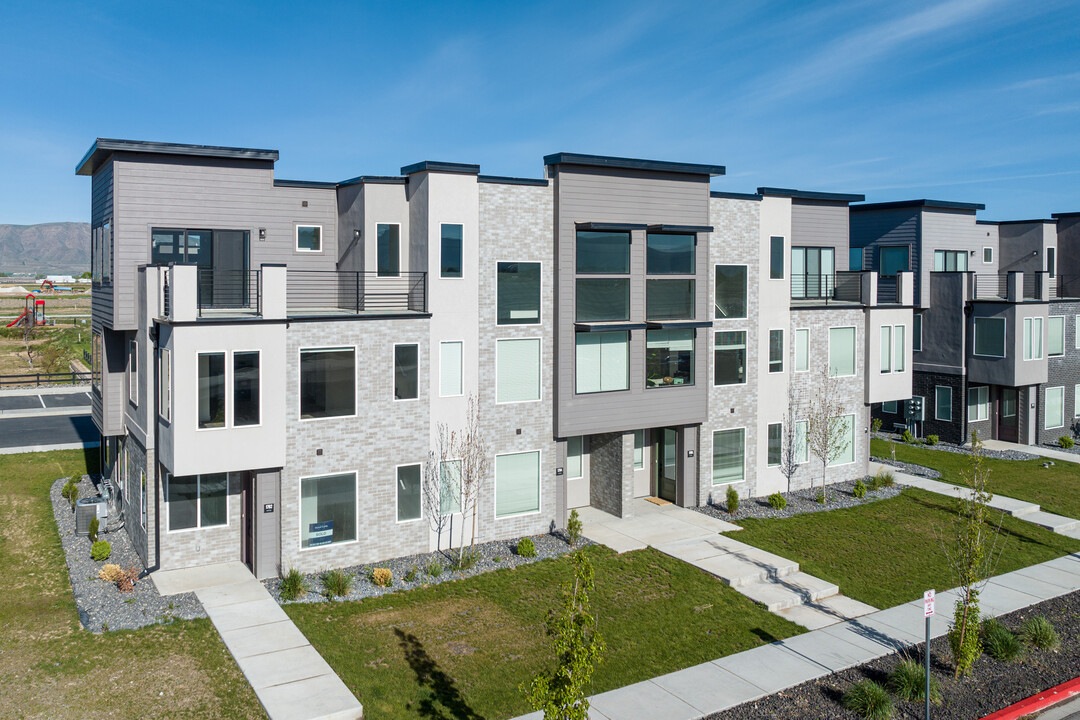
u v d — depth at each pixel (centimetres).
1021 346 3381
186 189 2003
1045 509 2620
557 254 2223
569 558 2077
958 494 2759
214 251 2053
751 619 1753
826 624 1745
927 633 1351
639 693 1424
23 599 1738
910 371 3064
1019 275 3350
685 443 2552
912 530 2378
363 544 1997
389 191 2141
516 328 2200
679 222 2422
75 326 8188
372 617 1695
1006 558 2186
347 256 2241
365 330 1969
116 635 1565
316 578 1900
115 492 2366
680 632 1678
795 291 3009
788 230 2725
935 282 3581
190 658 1478
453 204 2083
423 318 2050
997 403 3656
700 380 2509
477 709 1350
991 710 1416
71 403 4284
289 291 2247
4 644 1523
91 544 2097
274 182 2200
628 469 2431
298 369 1886
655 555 2117
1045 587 1988
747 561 2069
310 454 1909
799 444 2812
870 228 3744
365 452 1984
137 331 1981
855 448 2964
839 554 2172
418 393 2053
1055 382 3666
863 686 1397
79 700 1324
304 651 1520
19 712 1283
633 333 2361
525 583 1908
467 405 2131
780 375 2741
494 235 2147
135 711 1296
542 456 2266
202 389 1733
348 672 1447
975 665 1585
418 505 2077
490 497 2191
